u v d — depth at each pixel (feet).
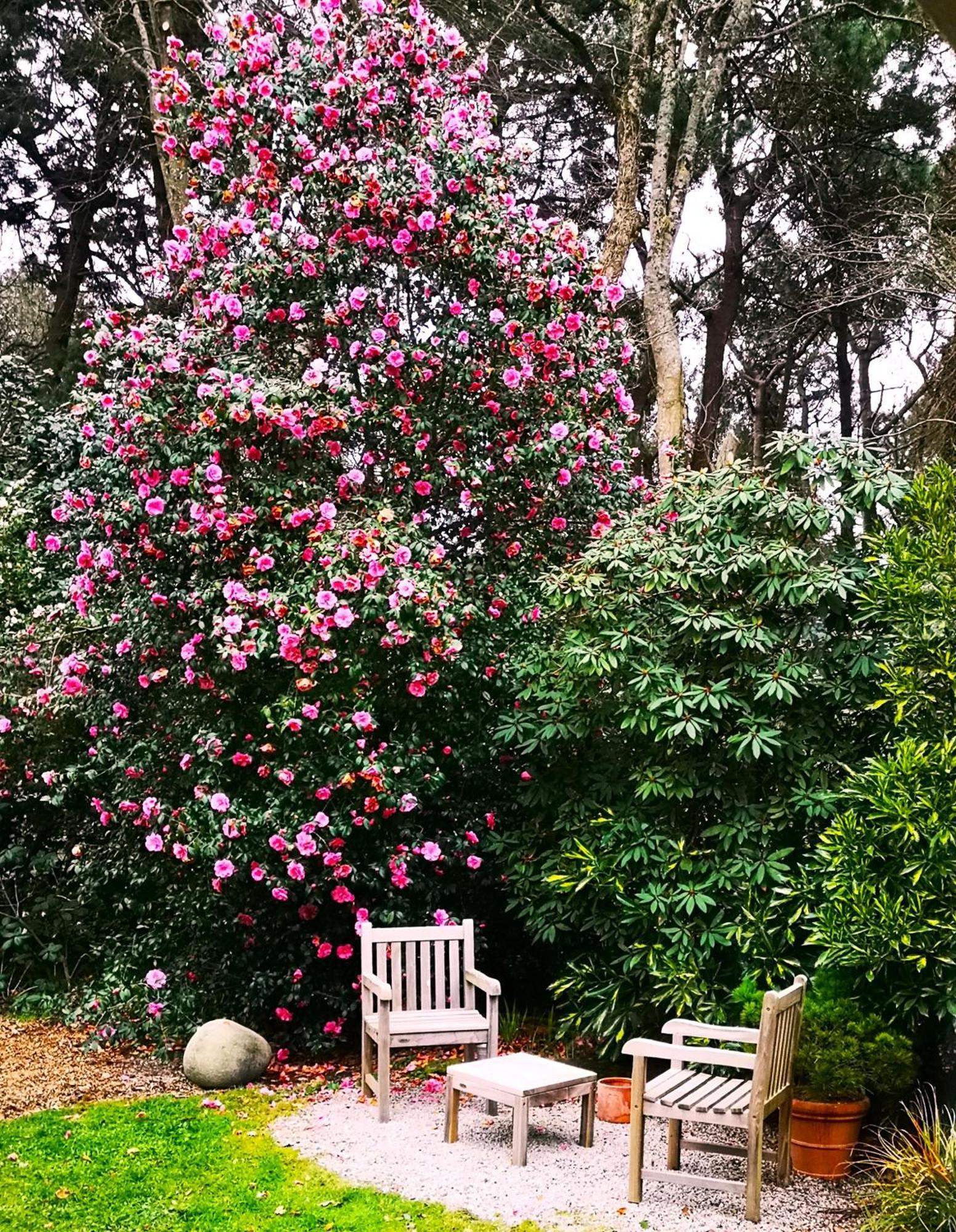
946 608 13.91
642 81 32.89
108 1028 18.48
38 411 26.76
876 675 15.75
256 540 17.93
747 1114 11.71
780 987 14.84
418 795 18.30
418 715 18.42
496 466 20.65
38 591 23.75
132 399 17.66
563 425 19.86
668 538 17.40
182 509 17.66
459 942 16.75
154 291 37.78
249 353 19.52
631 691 16.84
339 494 18.84
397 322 19.92
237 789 17.62
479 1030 15.30
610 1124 14.92
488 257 19.86
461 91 22.24
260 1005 17.93
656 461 35.12
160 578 18.37
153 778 18.69
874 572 15.57
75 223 46.57
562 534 21.20
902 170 42.32
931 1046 13.94
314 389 18.48
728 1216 11.69
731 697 15.89
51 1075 17.01
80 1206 11.76
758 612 16.70
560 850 17.60
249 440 17.99
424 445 19.94
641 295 47.24
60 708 20.43
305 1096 15.93
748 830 15.78
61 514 19.51
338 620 16.43
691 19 39.29
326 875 17.37
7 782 22.09
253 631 16.79
